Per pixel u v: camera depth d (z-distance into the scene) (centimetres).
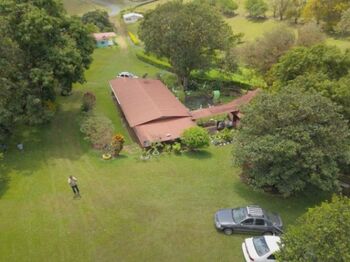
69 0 12950
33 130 4312
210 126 4731
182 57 5675
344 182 3594
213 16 5791
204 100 5800
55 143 4091
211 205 3170
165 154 3950
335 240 1941
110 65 7088
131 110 4697
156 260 2595
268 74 5200
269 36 5538
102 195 3247
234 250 2705
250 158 3064
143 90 5134
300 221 2272
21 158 3772
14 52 3822
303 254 2022
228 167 3753
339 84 3538
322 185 2959
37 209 3053
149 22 5938
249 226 2812
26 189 3294
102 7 12519
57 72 4041
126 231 2844
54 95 4359
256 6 10406
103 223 2919
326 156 3011
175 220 2975
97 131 3984
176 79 6419
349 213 2012
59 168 3634
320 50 3988
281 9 10281
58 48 4122
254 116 3167
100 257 2605
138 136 4178
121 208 3091
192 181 3494
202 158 3906
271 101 3209
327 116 3041
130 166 3709
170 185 3419
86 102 4878
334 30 9025
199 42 5641
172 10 5994
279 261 2131
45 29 3897
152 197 3241
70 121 4591
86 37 4853
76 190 3209
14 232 2805
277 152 2923
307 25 5850
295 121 3067
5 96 3791
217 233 2853
